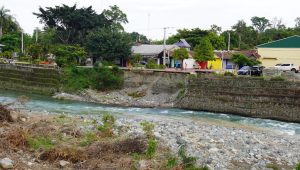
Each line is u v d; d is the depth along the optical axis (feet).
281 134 120.37
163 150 73.31
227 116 162.09
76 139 77.10
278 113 156.87
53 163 60.18
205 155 74.33
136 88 203.92
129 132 88.48
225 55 267.80
